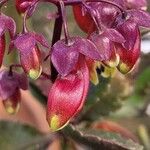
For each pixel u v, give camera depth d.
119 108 0.21
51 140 0.21
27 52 0.14
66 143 0.20
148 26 0.15
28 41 0.14
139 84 0.24
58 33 0.16
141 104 0.25
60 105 0.14
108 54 0.15
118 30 0.15
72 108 0.15
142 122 0.25
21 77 0.17
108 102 0.20
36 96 0.20
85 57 0.15
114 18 0.15
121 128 0.22
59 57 0.15
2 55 0.15
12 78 0.17
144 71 0.24
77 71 0.15
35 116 0.23
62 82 0.15
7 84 0.17
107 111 0.21
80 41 0.15
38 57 0.15
